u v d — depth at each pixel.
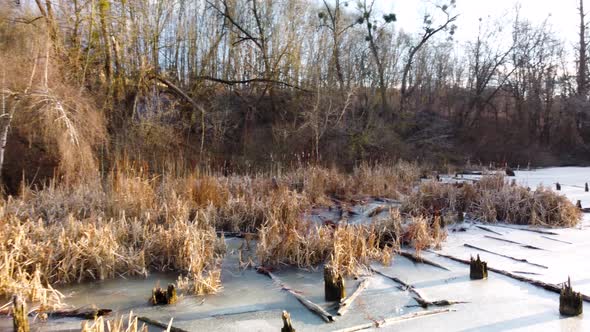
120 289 5.38
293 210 8.44
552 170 20.58
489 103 29.55
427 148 22.08
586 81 30.00
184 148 15.34
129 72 15.43
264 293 5.21
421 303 4.71
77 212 8.00
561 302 4.36
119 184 8.94
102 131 11.76
